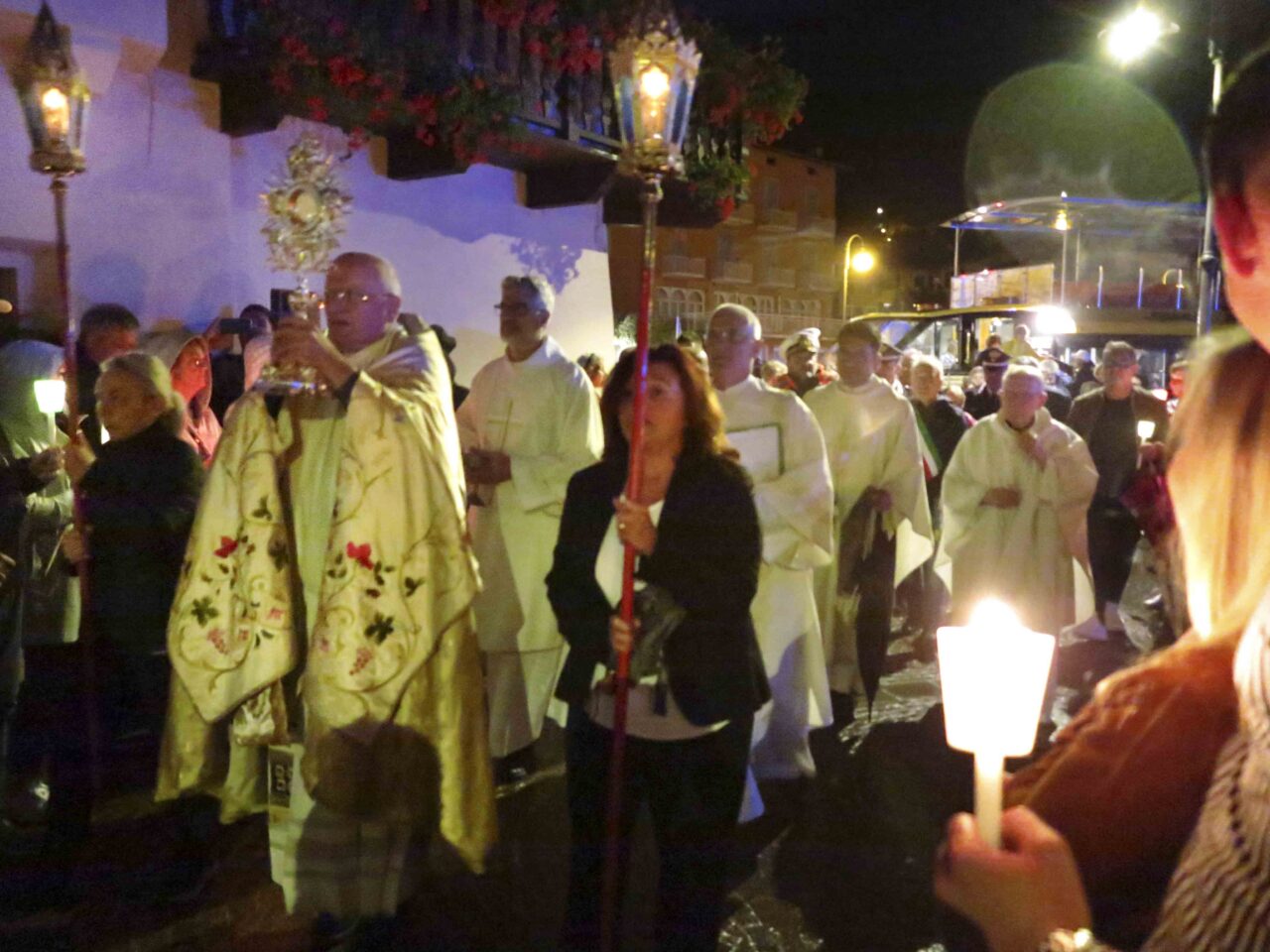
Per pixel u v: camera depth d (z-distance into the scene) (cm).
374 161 689
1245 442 100
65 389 363
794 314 4150
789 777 457
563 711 545
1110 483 691
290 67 583
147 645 353
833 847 406
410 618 307
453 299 745
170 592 354
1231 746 94
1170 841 108
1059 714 546
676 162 264
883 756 497
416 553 308
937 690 597
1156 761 109
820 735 523
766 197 4034
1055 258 1809
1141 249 1681
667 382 278
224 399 564
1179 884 93
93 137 564
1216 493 103
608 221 906
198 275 622
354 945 330
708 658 269
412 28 629
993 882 100
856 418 515
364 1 610
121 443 355
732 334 420
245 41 596
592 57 713
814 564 429
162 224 600
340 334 330
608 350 871
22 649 390
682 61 258
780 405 427
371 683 302
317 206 312
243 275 650
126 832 404
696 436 283
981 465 548
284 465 325
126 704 371
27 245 544
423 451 312
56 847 368
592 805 280
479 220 760
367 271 330
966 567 554
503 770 469
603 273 866
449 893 368
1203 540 105
